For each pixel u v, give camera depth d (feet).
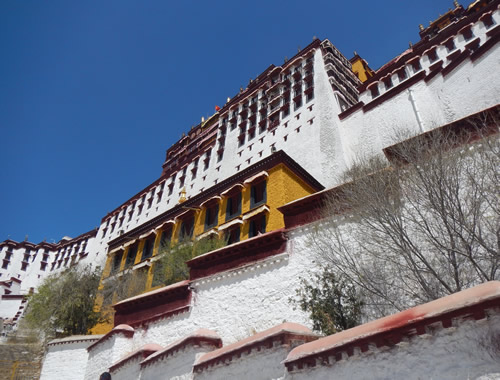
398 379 15.33
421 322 15.28
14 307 148.05
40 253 204.03
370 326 17.63
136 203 153.79
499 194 21.40
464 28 93.35
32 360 57.11
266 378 21.38
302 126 104.37
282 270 33.24
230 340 32.96
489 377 12.87
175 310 39.55
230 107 143.74
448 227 21.21
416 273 23.13
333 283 28.27
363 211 26.50
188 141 175.22
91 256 153.79
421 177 23.18
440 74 81.66
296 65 127.34
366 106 95.86
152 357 32.09
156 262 67.67
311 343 19.99
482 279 19.94
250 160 112.98
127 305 46.91
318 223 33.09
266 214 58.44
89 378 42.98
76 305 60.70
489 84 68.08
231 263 37.86
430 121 75.56
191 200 75.66
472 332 13.82
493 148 23.70
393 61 118.32
